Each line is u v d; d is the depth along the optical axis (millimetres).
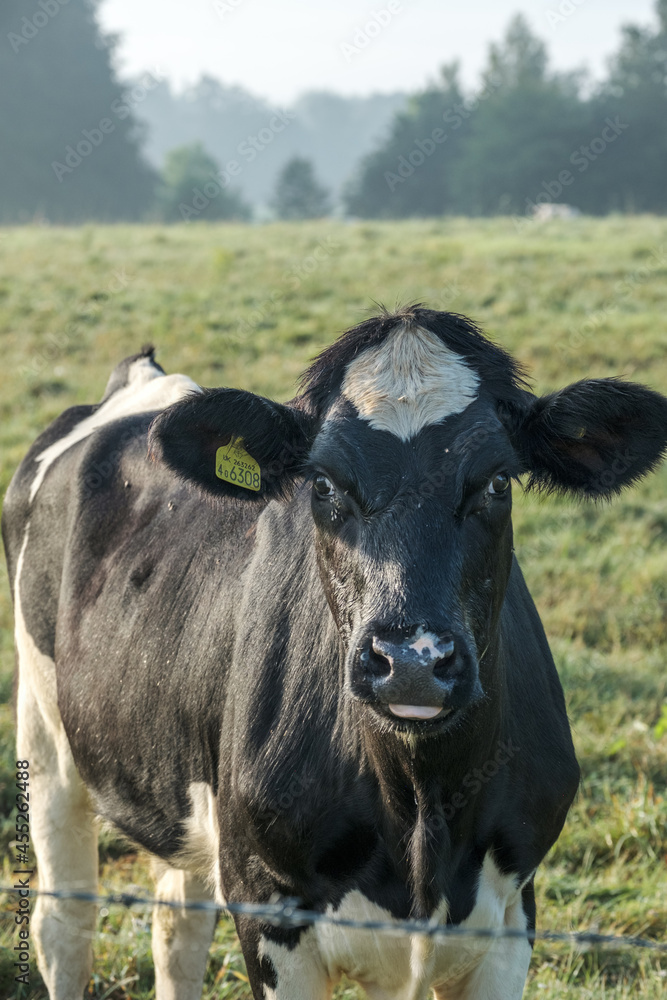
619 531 12039
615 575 10883
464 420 3801
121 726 5031
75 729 5359
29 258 25609
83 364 17609
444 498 3613
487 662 3732
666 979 5504
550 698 4406
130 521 5418
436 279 22531
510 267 23422
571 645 9430
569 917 5910
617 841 6691
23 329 19391
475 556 3621
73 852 5676
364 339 4125
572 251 25266
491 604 3736
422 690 3279
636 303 20609
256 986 4188
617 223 33312
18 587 6164
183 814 4809
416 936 3775
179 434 4004
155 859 5500
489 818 3969
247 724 4180
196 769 4668
